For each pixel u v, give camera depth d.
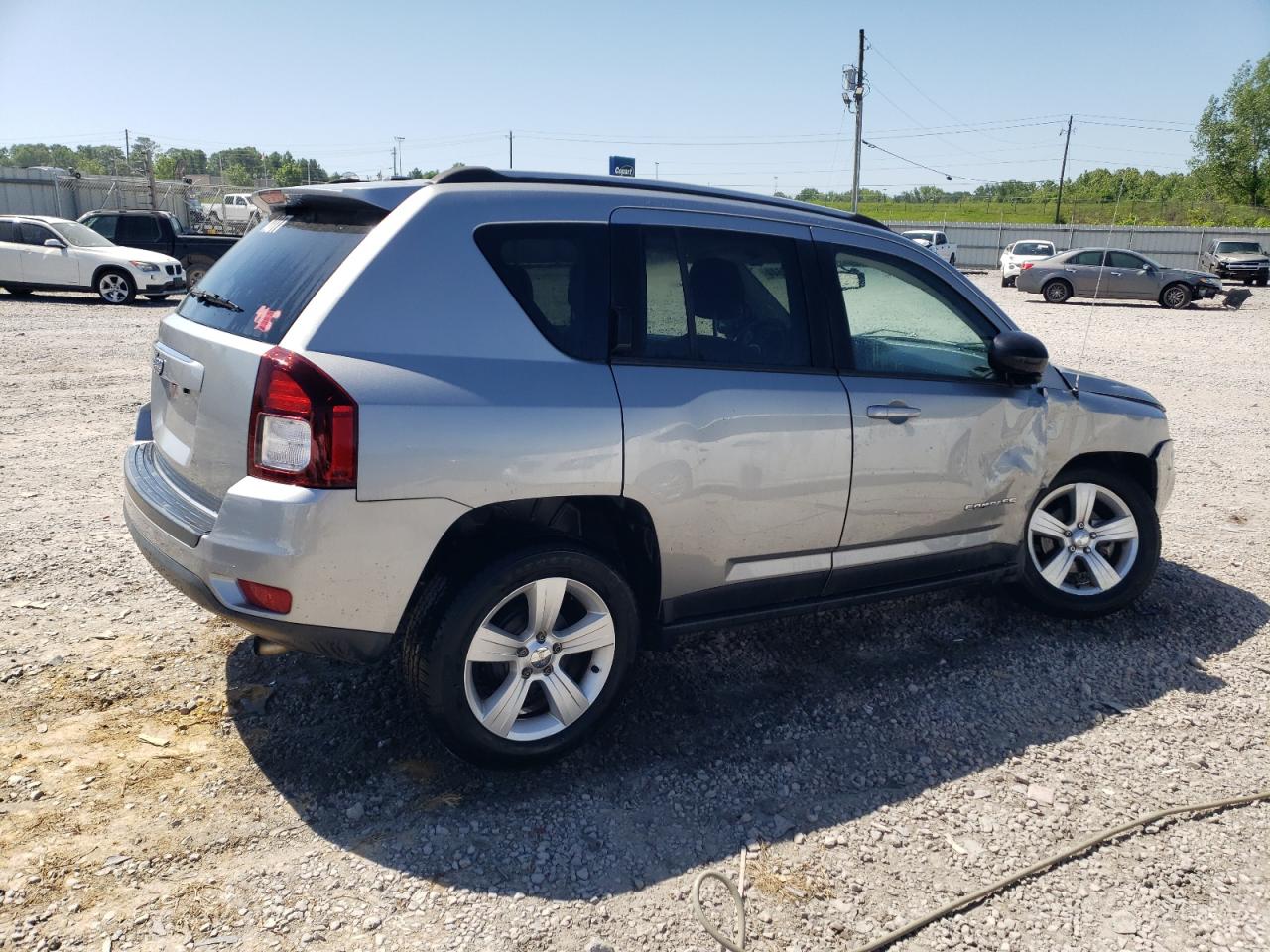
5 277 18.27
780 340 3.62
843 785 3.28
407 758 3.31
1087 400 4.44
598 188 3.42
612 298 3.28
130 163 60.97
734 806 3.14
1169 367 14.26
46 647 3.95
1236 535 6.10
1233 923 2.67
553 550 3.11
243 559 2.81
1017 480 4.21
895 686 3.99
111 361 11.48
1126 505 4.56
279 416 2.78
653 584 3.46
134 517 3.44
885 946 2.56
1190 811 3.18
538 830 2.97
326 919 2.56
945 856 2.93
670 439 3.26
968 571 4.26
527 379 3.06
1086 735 3.65
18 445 7.25
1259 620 4.73
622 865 2.83
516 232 3.18
